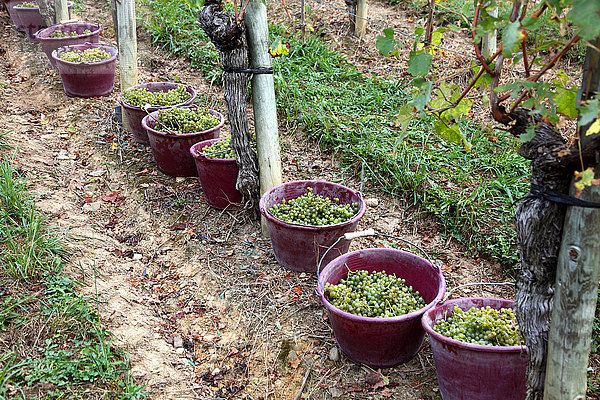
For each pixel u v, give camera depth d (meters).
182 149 5.44
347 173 5.65
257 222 4.98
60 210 4.95
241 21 4.16
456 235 4.72
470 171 5.30
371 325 3.26
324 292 3.61
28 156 5.70
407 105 2.47
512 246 4.42
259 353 3.76
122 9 6.07
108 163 5.89
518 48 2.19
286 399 3.45
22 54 8.61
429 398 3.33
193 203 5.29
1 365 3.24
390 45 2.39
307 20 8.55
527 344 2.62
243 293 4.21
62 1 8.22
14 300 3.64
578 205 2.22
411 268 3.78
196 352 3.81
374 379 3.44
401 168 5.31
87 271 4.21
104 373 3.33
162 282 4.45
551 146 2.30
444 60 7.27
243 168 4.72
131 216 5.16
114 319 3.83
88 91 7.08
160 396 3.38
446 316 3.32
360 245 4.70
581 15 1.67
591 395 3.29
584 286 2.30
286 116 6.51
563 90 2.19
